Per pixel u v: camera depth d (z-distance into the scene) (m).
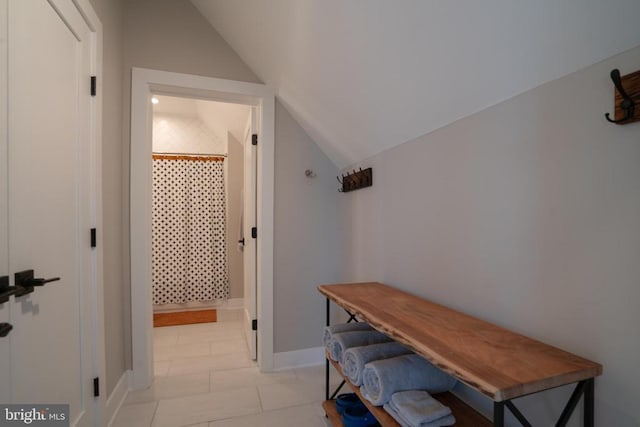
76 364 1.25
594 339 0.75
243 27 1.82
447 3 0.87
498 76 0.95
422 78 1.16
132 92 1.91
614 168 0.71
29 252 0.95
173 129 3.88
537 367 0.70
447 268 1.27
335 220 2.38
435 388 1.07
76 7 1.25
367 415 1.31
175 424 1.57
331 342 1.50
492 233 1.05
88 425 1.34
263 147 2.17
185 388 1.92
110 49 1.68
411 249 1.51
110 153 1.67
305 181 2.30
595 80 0.74
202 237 3.73
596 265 0.75
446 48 0.99
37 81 1.00
